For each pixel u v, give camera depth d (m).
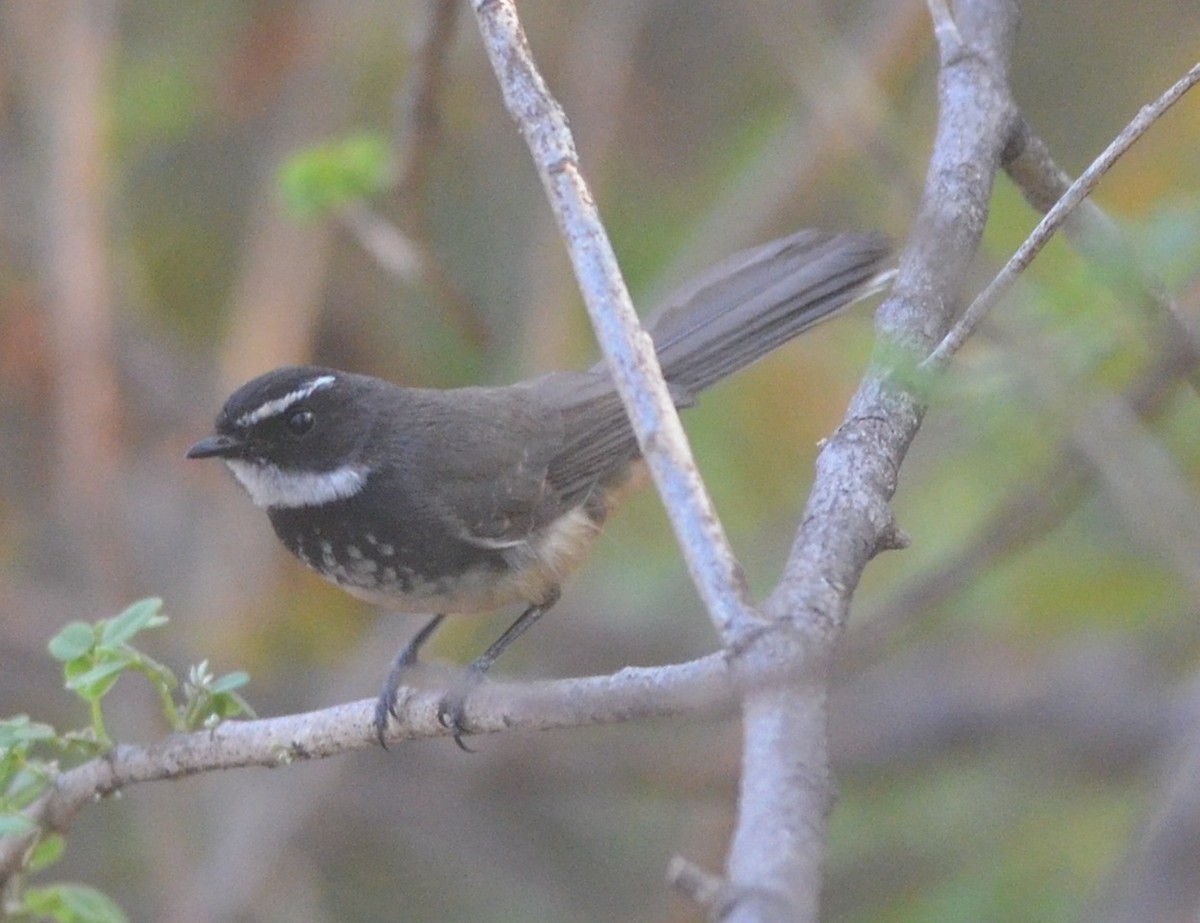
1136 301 7.92
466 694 7.56
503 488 9.46
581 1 14.21
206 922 12.95
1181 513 8.95
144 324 14.83
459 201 14.44
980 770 13.80
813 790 4.55
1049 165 7.57
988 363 8.88
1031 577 12.56
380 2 13.95
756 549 13.51
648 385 5.62
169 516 14.53
